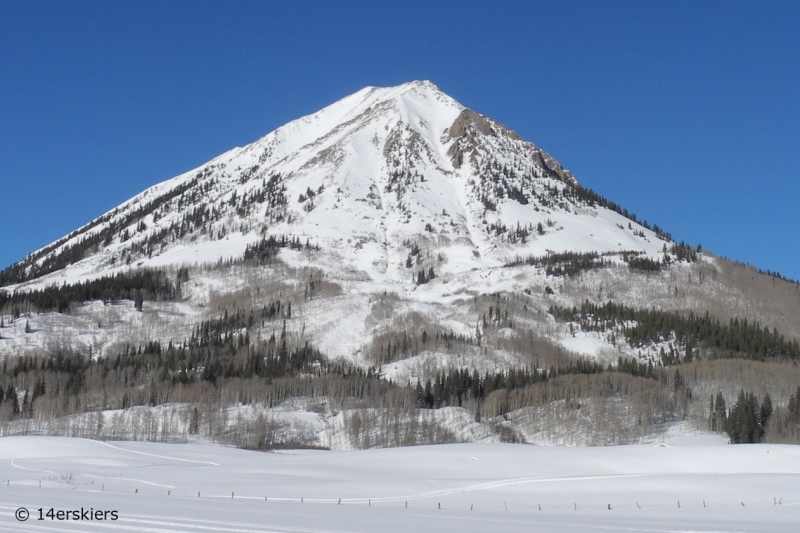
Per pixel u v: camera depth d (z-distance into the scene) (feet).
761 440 609.01
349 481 358.84
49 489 281.54
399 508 265.34
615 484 341.41
